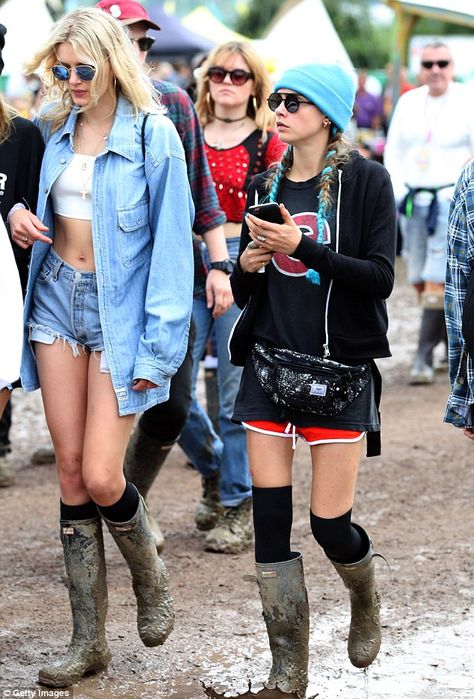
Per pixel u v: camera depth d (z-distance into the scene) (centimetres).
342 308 432
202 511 682
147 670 481
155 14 2359
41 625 534
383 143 2223
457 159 1088
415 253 1127
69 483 463
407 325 1508
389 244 431
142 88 458
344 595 579
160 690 461
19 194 471
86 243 458
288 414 432
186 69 2298
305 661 445
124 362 451
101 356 456
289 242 416
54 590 586
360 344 434
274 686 439
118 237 452
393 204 438
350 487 437
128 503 459
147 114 460
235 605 563
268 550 438
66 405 462
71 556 465
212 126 666
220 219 624
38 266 468
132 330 455
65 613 551
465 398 446
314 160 443
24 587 591
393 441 907
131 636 520
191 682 470
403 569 616
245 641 517
